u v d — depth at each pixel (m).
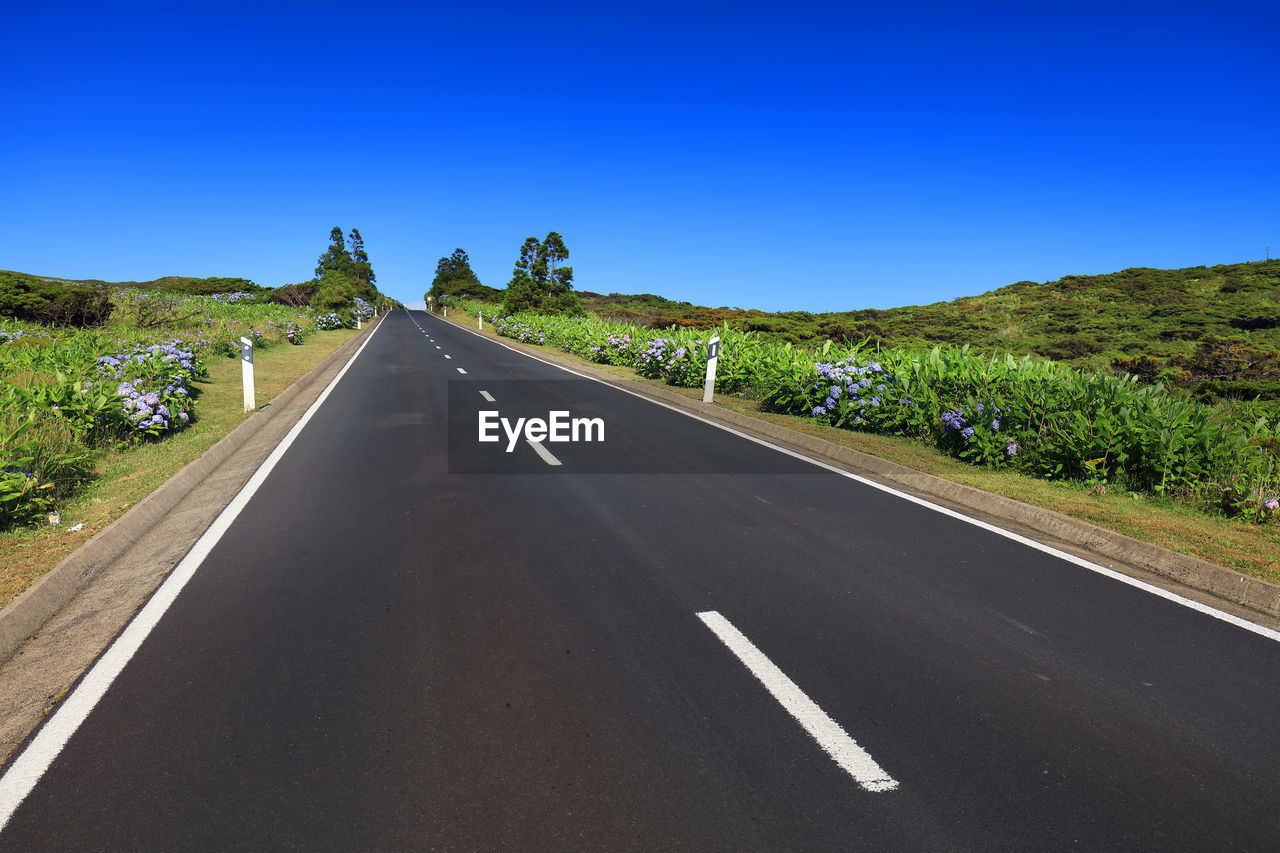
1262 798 2.69
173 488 6.95
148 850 2.37
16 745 2.95
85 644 3.83
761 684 3.45
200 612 4.20
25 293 24.98
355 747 2.92
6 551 5.02
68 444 7.88
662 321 38.81
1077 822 2.54
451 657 3.67
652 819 2.52
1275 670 3.71
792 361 13.65
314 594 4.46
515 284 59.09
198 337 22.39
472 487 7.25
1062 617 4.30
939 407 9.77
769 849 2.39
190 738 2.98
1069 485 7.47
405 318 71.94
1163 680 3.57
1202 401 13.55
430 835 2.44
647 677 3.49
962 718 3.19
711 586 4.66
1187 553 5.25
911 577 4.90
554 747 2.93
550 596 4.45
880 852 2.38
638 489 7.26
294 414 12.38
